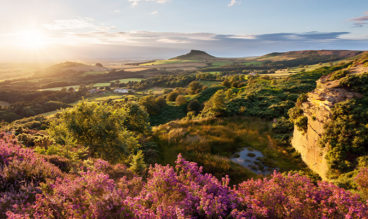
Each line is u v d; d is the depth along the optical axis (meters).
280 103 35.78
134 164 9.66
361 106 12.06
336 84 15.12
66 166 7.00
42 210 3.40
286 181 4.96
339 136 11.66
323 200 4.14
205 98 89.50
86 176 4.15
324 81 17.28
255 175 14.54
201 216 3.71
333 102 13.51
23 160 5.36
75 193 3.69
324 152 12.94
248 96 45.59
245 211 4.06
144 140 23.66
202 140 20.91
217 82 165.00
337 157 11.32
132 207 3.33
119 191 3.60
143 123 26.45
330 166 11.67
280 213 4.16
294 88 55.09
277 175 5.18
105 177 3.94
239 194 4.70
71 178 5.32
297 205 4.10
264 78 113.62
